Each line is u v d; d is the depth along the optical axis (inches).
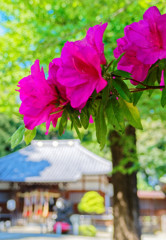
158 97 213.8
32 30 268.5
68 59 31.0
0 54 256.7
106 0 212.7
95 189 950.4
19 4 265.1
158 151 248.1
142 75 36.7
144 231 925.8
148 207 1040.2
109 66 33.4
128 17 203.8
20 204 973.8
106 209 1008.2
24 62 252.4
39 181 869.8
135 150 257.3
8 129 1061.8
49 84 32.8
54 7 257.3
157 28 32.1
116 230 278.7
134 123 34.6
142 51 32.4
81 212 937.5
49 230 806.5
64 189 909.2
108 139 276.1
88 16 228.5
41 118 32.4
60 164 958.4
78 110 34.3
